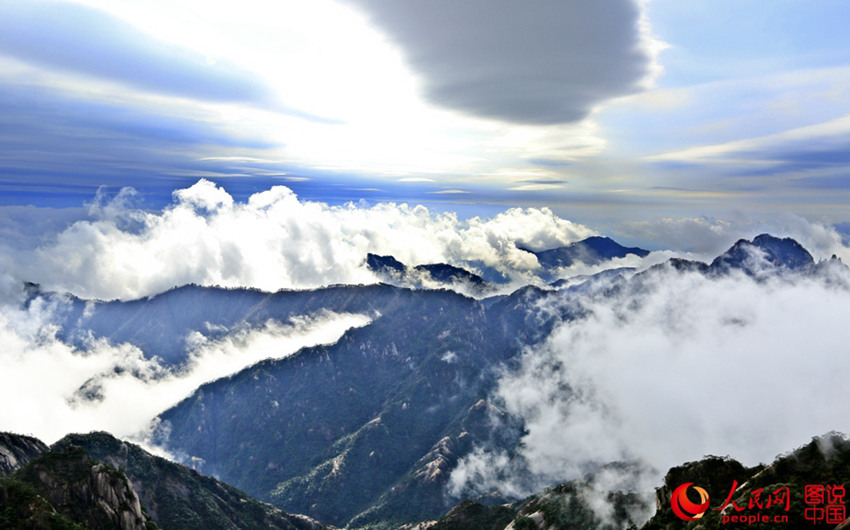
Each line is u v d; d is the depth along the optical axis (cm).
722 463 13538
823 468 10738
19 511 17075
